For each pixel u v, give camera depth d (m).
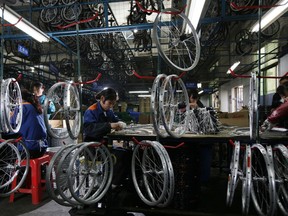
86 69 8.35
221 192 3.00
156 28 2.18
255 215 2.00
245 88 9.03
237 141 2.01
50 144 3.53
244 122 3.98
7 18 2.80
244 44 5.75
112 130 2.40
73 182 1.95
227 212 2.38
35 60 6.54
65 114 2.02
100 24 4.61
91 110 2.35
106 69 8.74
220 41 5.14
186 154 2.27
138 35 5.76
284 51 5.58
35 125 2.82
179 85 2.46
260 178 1.81
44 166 2.92
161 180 2.18
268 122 2.42
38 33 3.46
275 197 1.67
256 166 1.96
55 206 2.65
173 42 2.72
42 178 2.91
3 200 2.81
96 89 8.94
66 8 4.24
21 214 2.45
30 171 2.85
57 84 2.07
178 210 2.17
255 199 1.89
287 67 5.52
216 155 4.05
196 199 2.37
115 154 2.42
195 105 2.98
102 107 2.40
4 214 2.45
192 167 2.33
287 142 1.99
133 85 13.37
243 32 5.57
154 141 2.09
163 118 1.96
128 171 2.49
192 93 3.11
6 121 2.22
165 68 4.39
